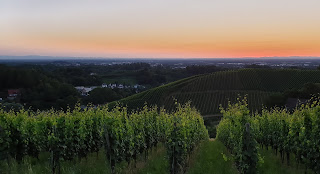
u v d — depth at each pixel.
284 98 46.19
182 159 7.88
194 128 10.73
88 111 9.66
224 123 12.60
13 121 8.32
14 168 7.32
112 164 7.30
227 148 11.42
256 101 56.47
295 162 8.68
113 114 8.70
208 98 61.53
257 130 11.39
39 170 7.33
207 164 8.78
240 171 7.39
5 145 7.55
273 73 69.31
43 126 8.57
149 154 10.48
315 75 64.56
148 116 10.97
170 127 8.15
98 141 9.24
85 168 7.61
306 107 7.43
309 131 7.18
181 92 64.19
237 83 67.50
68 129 8.02
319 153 6.63
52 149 7.32
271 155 10.37
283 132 9.25
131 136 8.15
